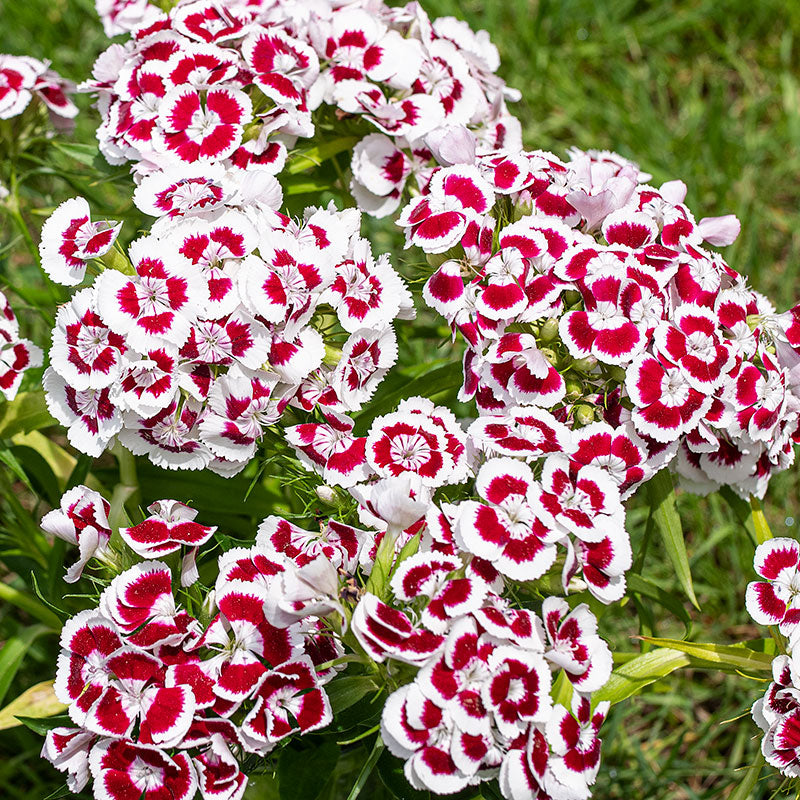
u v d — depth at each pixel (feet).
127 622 2.80
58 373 2.90
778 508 3.46
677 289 2.93
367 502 2.83
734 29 4.35
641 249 2.94
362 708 2.87
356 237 2.95
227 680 2.78
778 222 3.82
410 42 3.11
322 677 2.81
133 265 2.88
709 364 2.90
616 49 4.24
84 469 3.07
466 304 2.92
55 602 3.08
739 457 3.00
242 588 2.81
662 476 3.00
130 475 3.07
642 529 3.44
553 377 2.90
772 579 2.91
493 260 2.92
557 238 2.92
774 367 2.95
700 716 3.35
